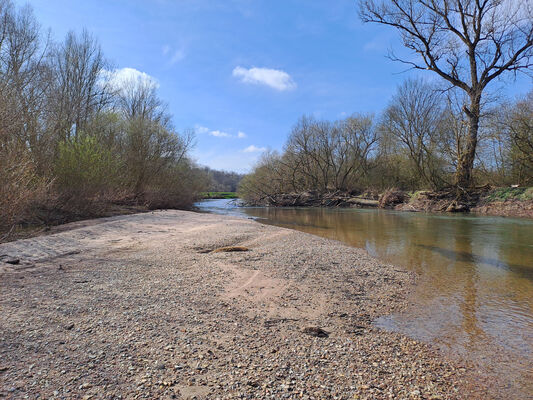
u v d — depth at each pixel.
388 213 24.67
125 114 27.64
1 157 9.05
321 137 41.06
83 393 2.65
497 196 21.89
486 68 22.45
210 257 8.24
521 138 21.14
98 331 3.83
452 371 3.36
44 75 15.65
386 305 5.34
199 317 4.45
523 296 5.83
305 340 3.94
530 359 3.64
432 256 9.22
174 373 3.03
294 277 6.70
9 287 5.35
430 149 28.42
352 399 2.75
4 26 15.27
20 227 11.56
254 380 2.97
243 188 42.66
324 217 22.38
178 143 27.53
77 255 8.13
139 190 24.70
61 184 15.16
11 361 3.07
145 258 7.96
